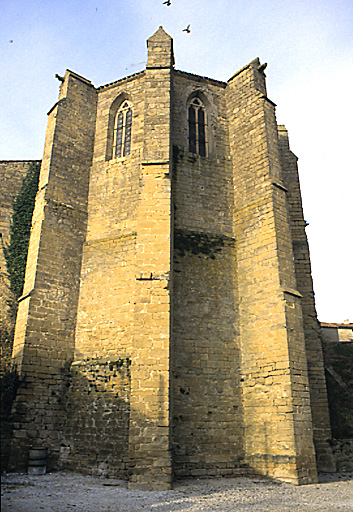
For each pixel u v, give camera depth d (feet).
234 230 62.13
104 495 37.09
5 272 63.93
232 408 52.26
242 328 56.18
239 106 67.67
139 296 48.57
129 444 42.68
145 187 54.44
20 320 53.93
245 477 47.93
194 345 53.83
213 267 58.70
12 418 48.03
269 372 51.06
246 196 61.98
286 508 33.17
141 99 65.77
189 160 63.82
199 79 69.82
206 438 49.98
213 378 53.01
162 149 56.39
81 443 49.29
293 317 52.34
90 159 65.87
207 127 69.05
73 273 58.59
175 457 48.16
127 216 59.52
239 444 50.80
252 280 57.00
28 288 55.67
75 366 54.03
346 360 78.74
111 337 53.42
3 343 59.77
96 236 60.75
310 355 61.31
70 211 61.00
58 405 51.78
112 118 68.03
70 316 56.49
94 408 50.16
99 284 57.31
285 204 59.57
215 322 55.88
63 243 58.85
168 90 60.18
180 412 50.14
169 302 48.14
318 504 34.99
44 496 35.14
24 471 46.73
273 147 62.18
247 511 31.94
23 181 70.33
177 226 59.47
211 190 63.41
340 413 65.92
